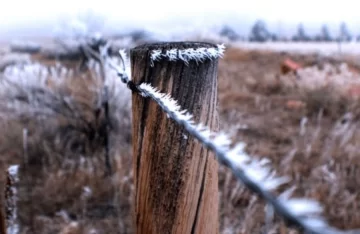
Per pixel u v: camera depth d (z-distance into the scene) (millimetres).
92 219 3289
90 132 4695
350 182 3838
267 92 8406
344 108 6543
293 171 4094
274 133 5426
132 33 13164
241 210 3262
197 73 813
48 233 3051
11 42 17281
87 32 8930
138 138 888
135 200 935
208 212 867
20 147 4602
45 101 4922
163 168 841
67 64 9102
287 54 14727
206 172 839
